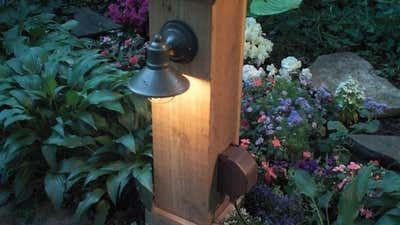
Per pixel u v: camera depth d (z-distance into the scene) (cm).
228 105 135
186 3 116
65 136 159
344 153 181
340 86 199
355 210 138
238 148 141
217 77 124
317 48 252
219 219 148
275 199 155
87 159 163
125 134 166
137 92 112
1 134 173
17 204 169
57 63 179
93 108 168
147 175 149
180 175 141
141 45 236
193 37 118
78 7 285
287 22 261
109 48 232
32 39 220
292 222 149
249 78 199
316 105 192
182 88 114
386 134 201
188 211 145
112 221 162
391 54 247
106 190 160
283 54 246
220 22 118
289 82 197
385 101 213
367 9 267
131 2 259
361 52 249
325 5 281
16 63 182
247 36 222
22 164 167
